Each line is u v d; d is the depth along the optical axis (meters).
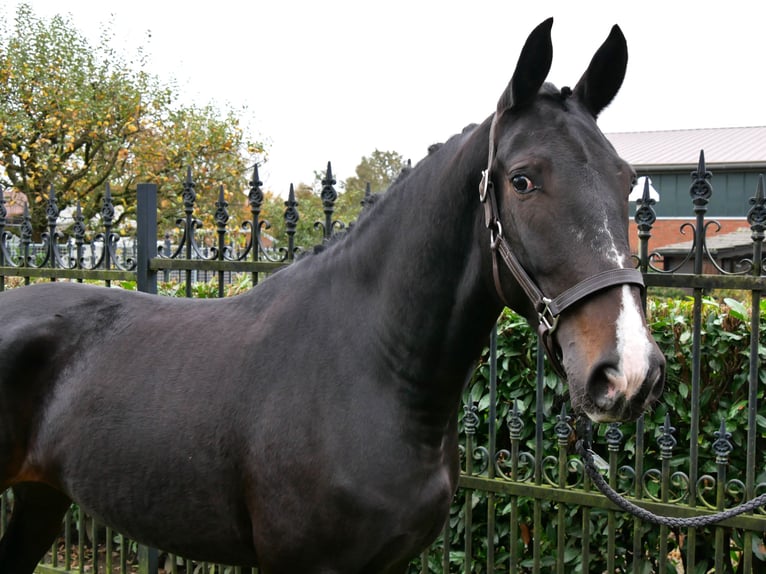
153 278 3.26
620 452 2.98
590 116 1.56
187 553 2.05
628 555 3.03
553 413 3.06
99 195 12.44
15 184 12.16
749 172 16.31
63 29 12.79
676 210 16.91
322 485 1.74
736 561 3.05
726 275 2.30
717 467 2.61
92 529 3.56
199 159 12.75
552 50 1.50
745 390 2.80
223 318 2.09
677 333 2.88
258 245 3.00
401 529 1.77
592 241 1.36
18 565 2.57
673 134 23.19
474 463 3.10
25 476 2.27
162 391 2.00
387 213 1.87
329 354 1.84
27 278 3.67
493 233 1.55
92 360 2.18
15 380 2.19
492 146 1.56
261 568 1.91
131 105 12.49
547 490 2.75
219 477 1.90
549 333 1.44
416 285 1.75
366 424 1.75
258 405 1.86
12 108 12.04
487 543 3.07
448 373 1.77
